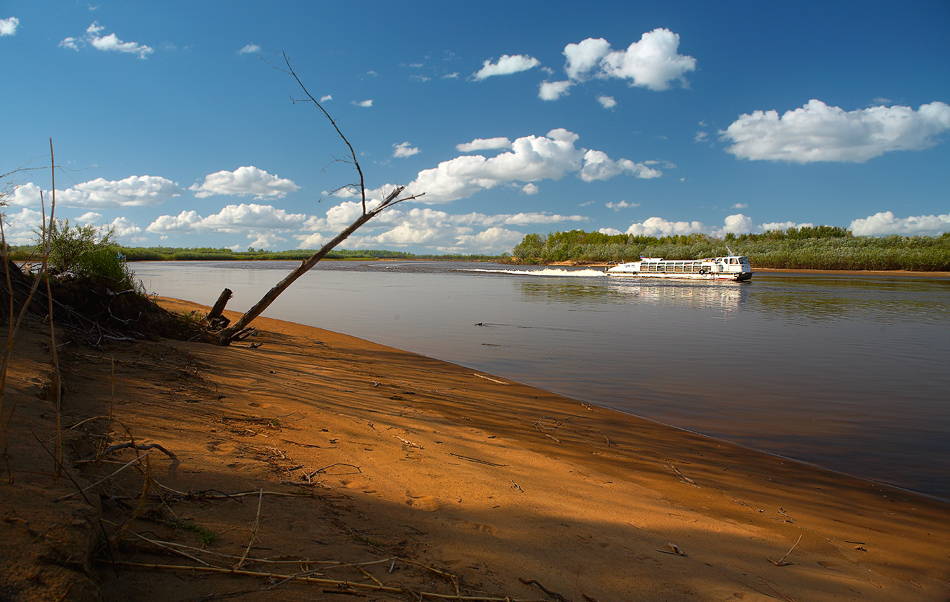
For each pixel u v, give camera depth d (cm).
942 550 414
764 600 307
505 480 467
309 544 283
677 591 302
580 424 731
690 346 1439
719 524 431
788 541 411
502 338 1530
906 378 1069
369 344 1341
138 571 222
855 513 484
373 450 498
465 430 642
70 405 425
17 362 450
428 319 1959
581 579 300
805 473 585
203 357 803
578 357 1254
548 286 4309
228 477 357
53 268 767
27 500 213
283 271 6366
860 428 746
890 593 341
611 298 3138
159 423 443
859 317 2219
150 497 296
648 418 782
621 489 494
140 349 742
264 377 749
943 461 625
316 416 588
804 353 1350
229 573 236
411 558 290
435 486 424
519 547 331
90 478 270
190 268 7312
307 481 385
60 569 179
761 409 838
